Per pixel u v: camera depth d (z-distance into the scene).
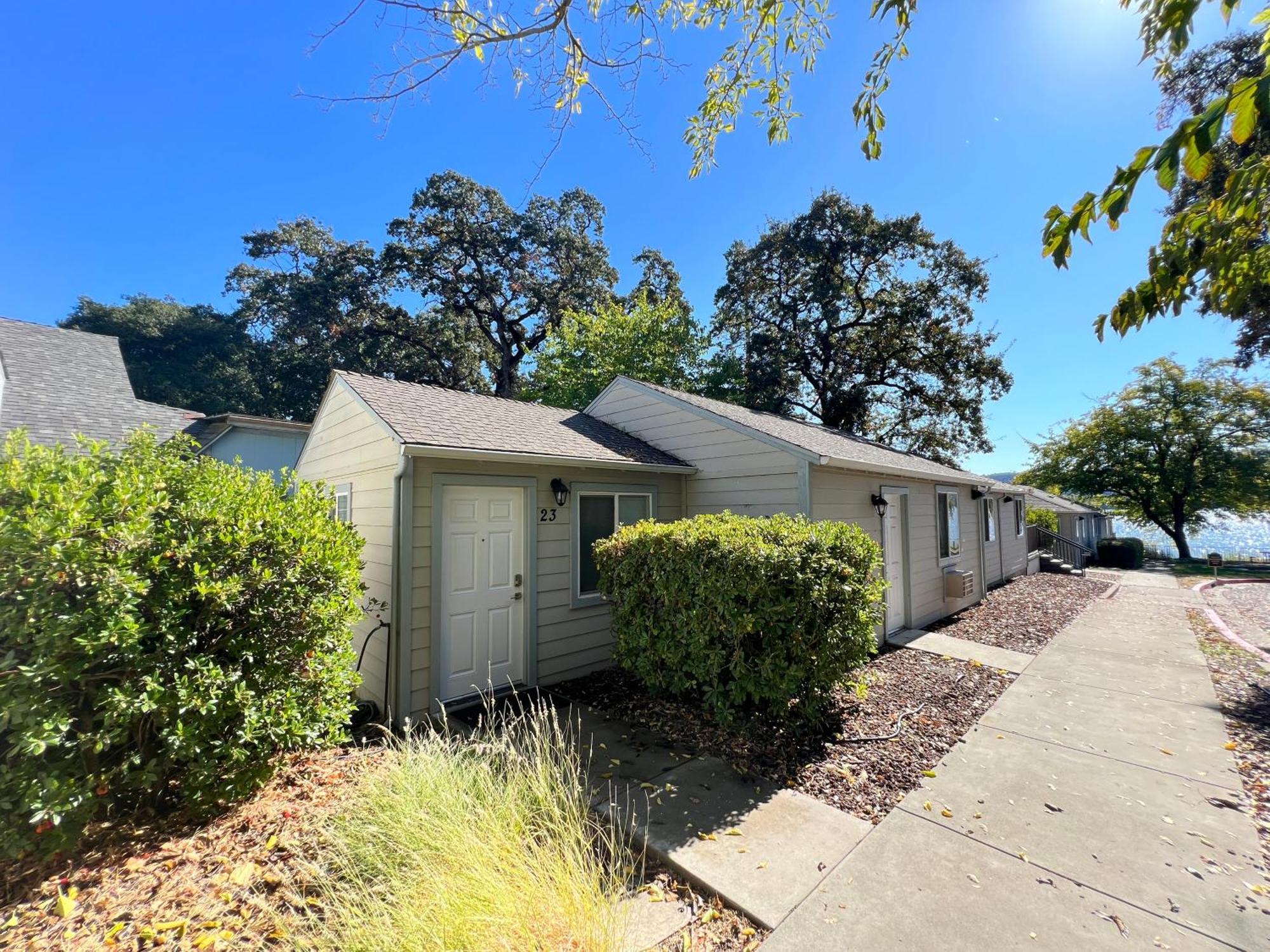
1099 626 9.05
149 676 2.76
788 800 3.53
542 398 20.48
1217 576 17.05
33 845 2.52
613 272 27.80
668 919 2.50
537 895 2.18
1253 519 25.08
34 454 2.95
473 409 7.01
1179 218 1.99
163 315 26.52
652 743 4.43
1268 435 22.28
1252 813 3.37
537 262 25.92
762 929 2.41
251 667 3.26
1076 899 2.60
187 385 25.48
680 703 5.29
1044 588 13.61
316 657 3.56
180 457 3.80
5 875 2.52
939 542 9.96
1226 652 7.32
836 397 19.23
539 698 5.61
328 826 2.82
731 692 4.36
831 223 18.36
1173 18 1.63
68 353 11.39
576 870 2.35
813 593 4.31
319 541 3.66
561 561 6.30
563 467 6.37
